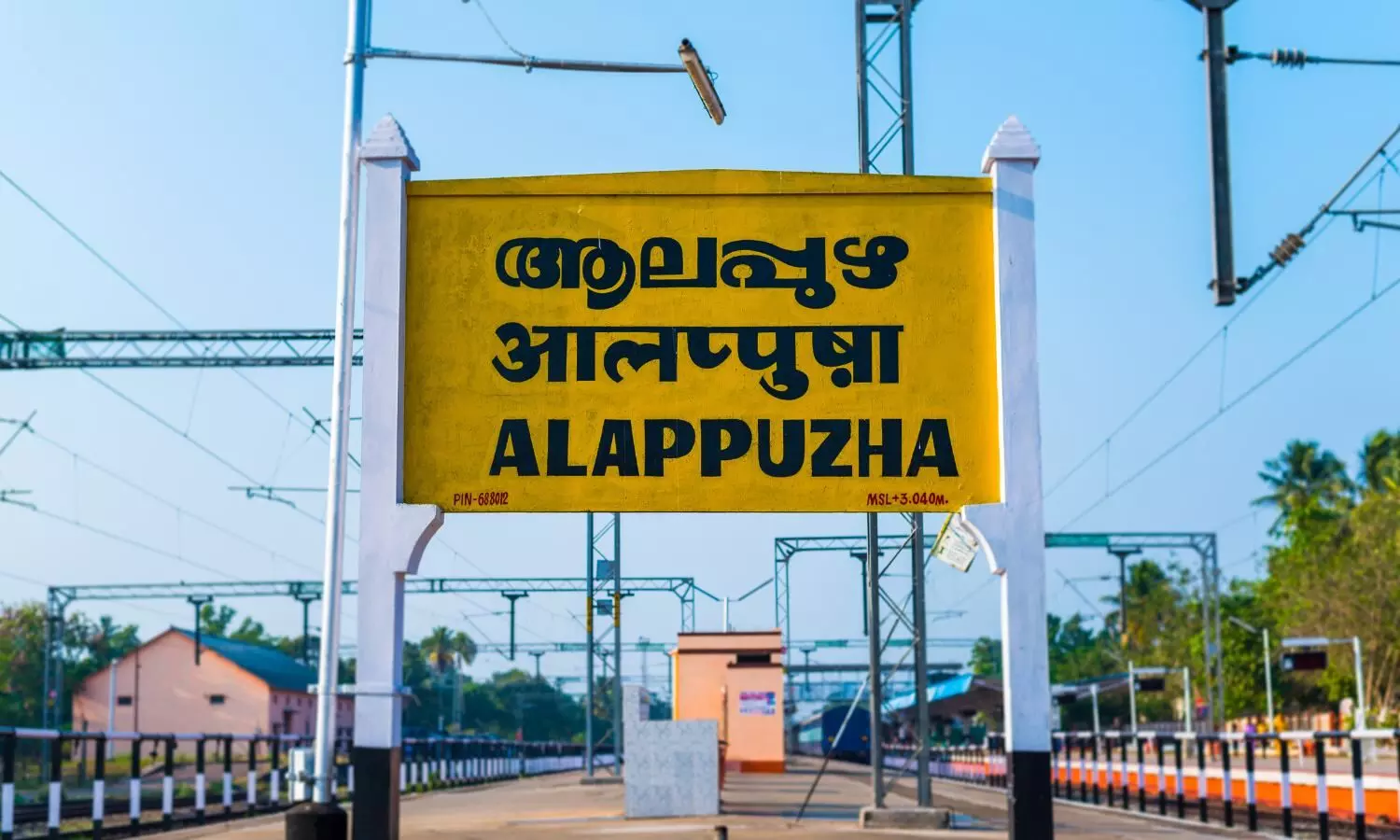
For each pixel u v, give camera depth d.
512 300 13.61
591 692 42.31
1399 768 21.48
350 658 104.50
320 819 12.40
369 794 12.97
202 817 25.98
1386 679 69.12
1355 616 68.06
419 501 13.45
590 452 13.45
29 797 38.03
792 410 13.42
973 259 13.53
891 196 13.60
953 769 52.88
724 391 13.47
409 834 19.39
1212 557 56.88
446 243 13.69
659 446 13.43
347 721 99.88
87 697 86.31
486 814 24.73
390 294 13.54
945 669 84.69
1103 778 31.05
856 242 13.57
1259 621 87.50
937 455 13.34
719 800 23.11
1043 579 12.99
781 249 13.58
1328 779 25.17
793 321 13.52
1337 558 73.50
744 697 46.06
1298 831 21.91
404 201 13.72
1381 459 92.69
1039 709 12.84
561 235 13.66
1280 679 84.25
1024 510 13.07
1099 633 150.88
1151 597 118.69
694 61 15.59
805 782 37.97
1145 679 62.62
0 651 92.69
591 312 13.58
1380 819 22.61
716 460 13.40
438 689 137.88
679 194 13.66
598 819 22.55
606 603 35.22
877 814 19.81
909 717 75.62
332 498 13.73
